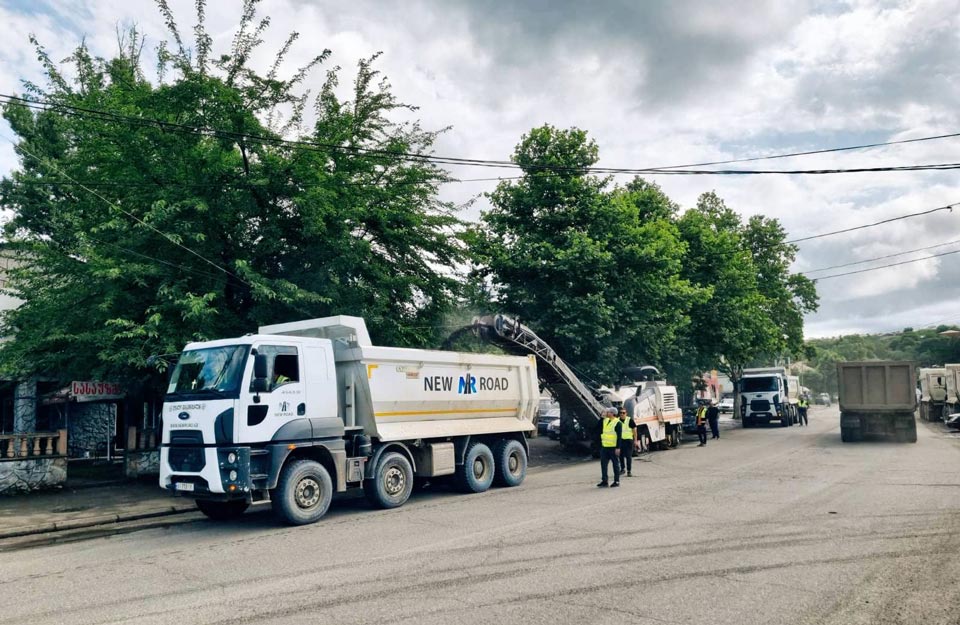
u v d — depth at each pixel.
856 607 5.76
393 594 6.45
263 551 8.81
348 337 12.37
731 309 29.34
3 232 18.06
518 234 23.52
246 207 14.95
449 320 18.70
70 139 18.88
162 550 9.21
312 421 11.20
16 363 14.45
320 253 15.80
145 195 14.40
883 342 122.25
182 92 14.29
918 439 24.70
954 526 8.98
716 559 7.49
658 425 23.19
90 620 6.01
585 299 21.78
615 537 8.79
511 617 5.65
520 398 15.89
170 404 10.98
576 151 23.50
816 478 14.22
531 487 14.88
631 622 5.46
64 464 15.21
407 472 12.81
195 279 14.58
